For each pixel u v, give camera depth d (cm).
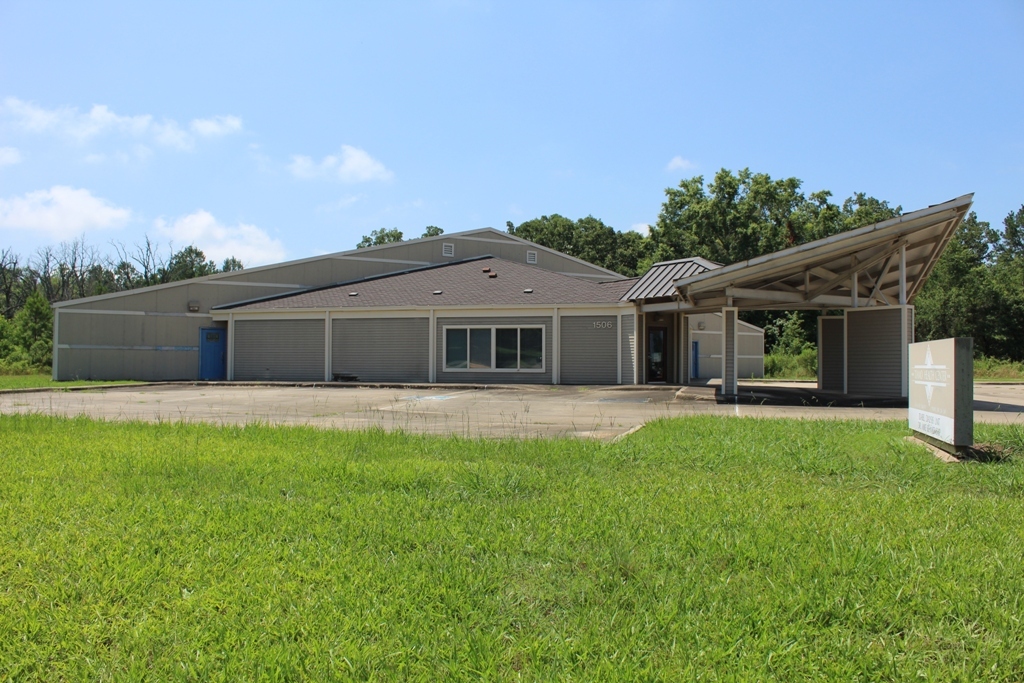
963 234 6819
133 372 3045
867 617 369
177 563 460
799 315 4875
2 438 1023
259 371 3034
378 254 3488
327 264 3381
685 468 784
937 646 341
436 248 3612
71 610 385
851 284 2097
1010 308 4381
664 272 2686
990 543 493
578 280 3000
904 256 1952
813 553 465
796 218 4953
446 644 342
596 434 1173
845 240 1900
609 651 336
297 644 344
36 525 547
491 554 474
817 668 321
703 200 5153
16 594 410
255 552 478
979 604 380
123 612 384
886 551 466
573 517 562
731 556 460
